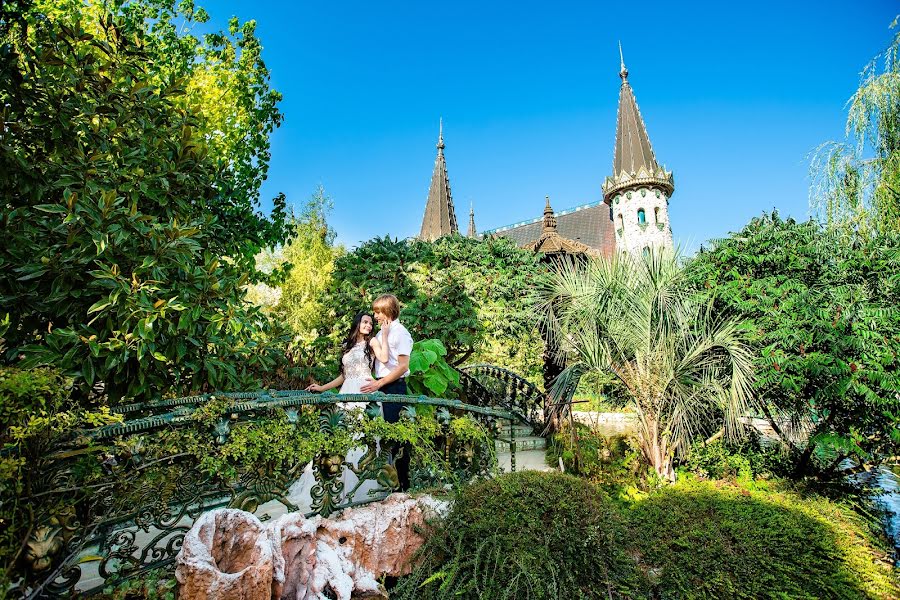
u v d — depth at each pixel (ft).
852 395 15.64
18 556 5.46
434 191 145.28
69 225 9.49
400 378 12.98
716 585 8.98
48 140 11.12
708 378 16.03
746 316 17.17
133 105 12.20
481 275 23.36
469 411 12.82
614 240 113.50
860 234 20.42
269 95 25.17
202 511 7.97
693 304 17.40
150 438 7.25
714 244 19.08
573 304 19.40
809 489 15.79
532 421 22.52
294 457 8.73
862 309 15.23
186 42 23.25
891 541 14.87
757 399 17.06
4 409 5.37
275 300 51.42
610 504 10.32
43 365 8.48
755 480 15.85
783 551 9.64
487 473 12.32
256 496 8.33
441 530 9.43
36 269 9.07
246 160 24.38
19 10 11.23
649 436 16.48
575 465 17.61
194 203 13.85
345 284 22.61
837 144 22.68
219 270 11.78
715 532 10.04
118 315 9.11
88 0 20.16
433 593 8.52
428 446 10.85
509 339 22.85
